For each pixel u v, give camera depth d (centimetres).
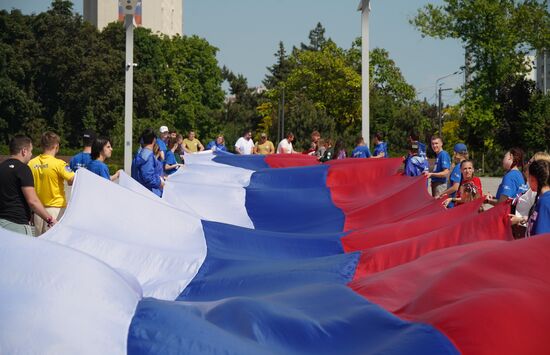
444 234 705
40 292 434
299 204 1109
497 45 4722
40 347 414
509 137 4694
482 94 4797
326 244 842
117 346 433
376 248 711
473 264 535
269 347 467
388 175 1166
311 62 6925
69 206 722
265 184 1191
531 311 472
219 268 731
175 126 7431
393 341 471
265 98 10844
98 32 7212
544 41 4738
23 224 840
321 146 1895
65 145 6488
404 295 558
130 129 1817
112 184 757
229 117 10112
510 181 887
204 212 1084
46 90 6688
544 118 4547
